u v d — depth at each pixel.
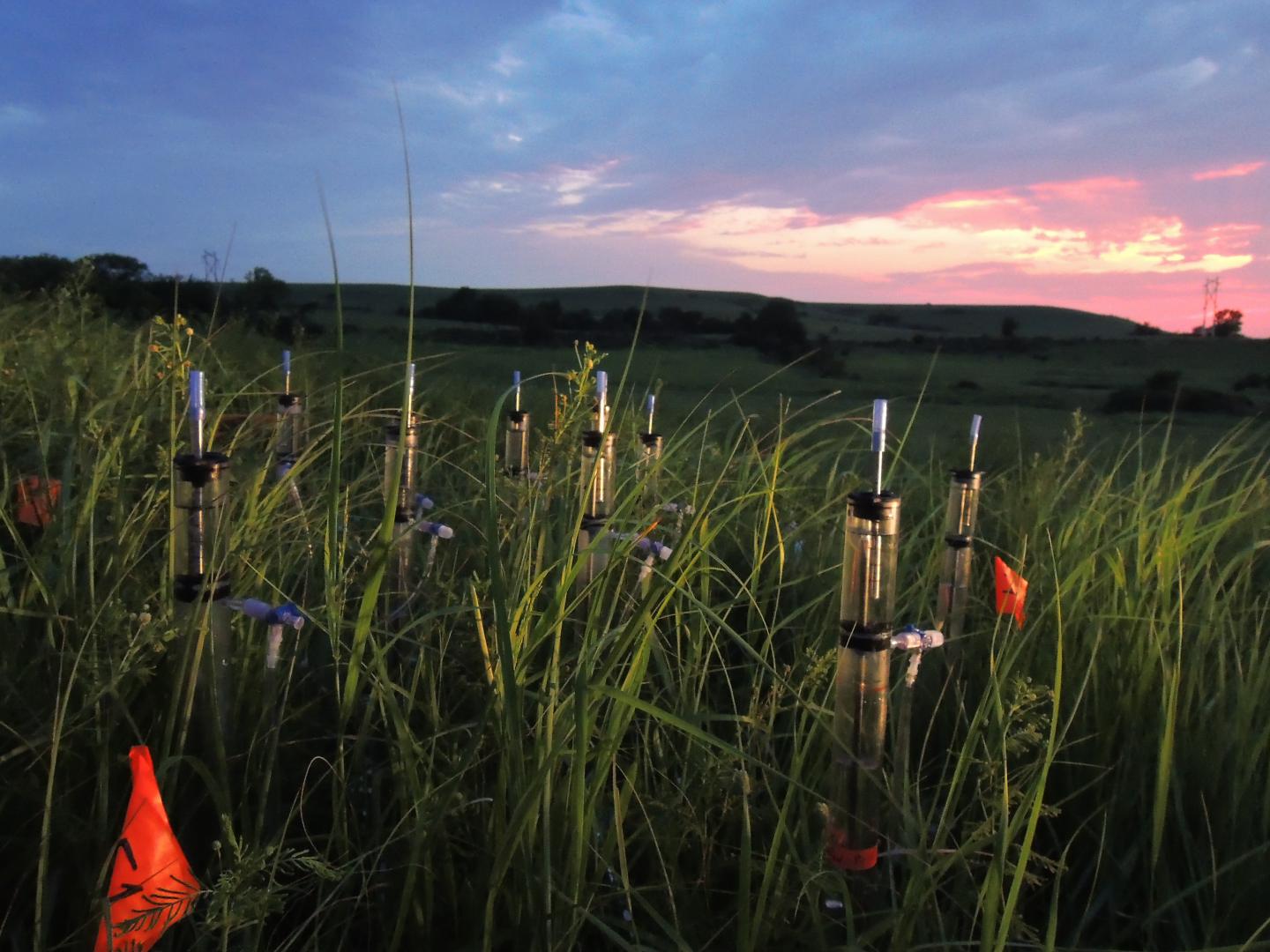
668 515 2.85
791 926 1.82
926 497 5.16
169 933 1.54
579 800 1.57
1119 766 2.49
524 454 3.89
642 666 1.75
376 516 3.50
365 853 1.59
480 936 1.63
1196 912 2.16
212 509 1.79
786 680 2.12
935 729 2.74
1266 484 3.99
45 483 2.50
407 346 1.72
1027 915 2.12
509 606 1.97
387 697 1.76
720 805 2.08
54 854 1.65
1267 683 2.66
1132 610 2.90
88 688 1.69
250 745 1.82
